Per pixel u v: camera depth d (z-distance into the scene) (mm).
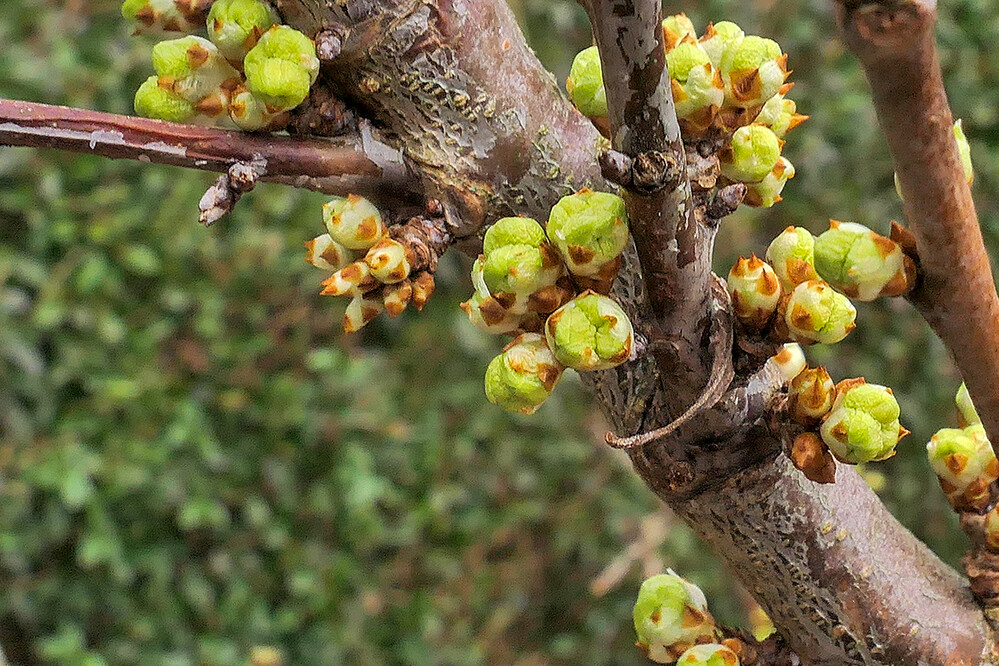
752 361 248
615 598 905
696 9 888
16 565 749
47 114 244
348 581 846
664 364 248
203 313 797
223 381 816
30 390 752
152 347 784
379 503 864
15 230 771
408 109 250
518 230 244
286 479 821
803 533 260
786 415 249
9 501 740
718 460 255
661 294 244
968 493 265
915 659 264
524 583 898
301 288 834
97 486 765
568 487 909
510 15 253
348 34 247
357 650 844
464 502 885
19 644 797
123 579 765
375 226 251
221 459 792
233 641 809
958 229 232
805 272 246
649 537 733
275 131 251
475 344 861
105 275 768
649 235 240
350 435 842
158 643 795
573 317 242
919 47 219
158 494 775
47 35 775
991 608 266
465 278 880
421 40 247
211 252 799
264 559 840
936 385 908
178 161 246
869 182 914
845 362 908
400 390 875
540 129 251
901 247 238
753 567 263
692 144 248
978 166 920
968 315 237
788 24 898
